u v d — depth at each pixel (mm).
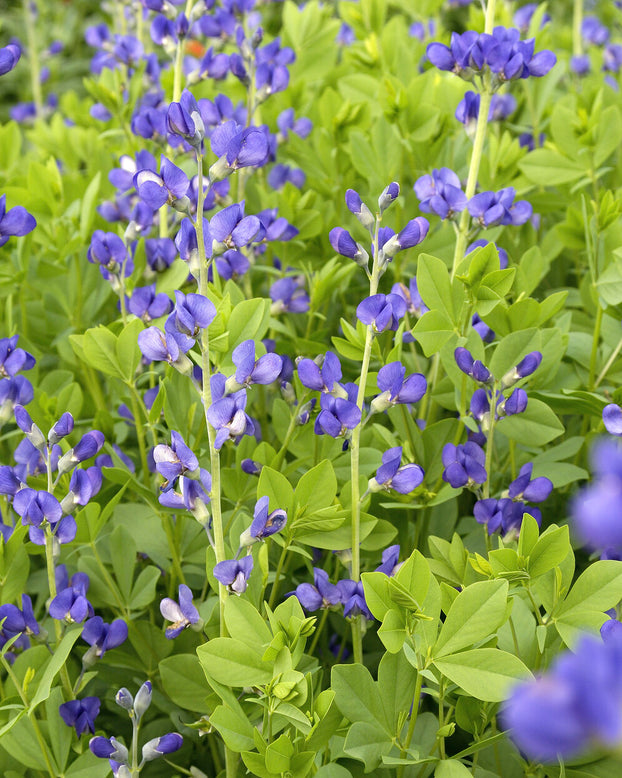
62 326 1393
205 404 1073
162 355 1067
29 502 1110
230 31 1457
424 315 1179
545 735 611
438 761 1061
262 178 1474
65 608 1129
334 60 1755
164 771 1206
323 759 1095
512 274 1175
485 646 1082
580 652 665
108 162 1545
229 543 1173
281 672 1057
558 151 1435
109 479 1205
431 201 1220
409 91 1409
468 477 1164
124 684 1230
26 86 3350
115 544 1215
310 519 1128
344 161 1487
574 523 1222
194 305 1055
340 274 1310
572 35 2066
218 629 1121
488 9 1235
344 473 1232
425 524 1234
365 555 1220
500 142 1514
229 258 1264
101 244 1252
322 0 2195
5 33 3523
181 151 1349
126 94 1560
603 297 1288
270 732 1059
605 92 1581
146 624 1207
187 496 1077
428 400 1271
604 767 1080
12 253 1408
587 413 1243
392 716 1074
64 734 1149
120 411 1315
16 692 1173
